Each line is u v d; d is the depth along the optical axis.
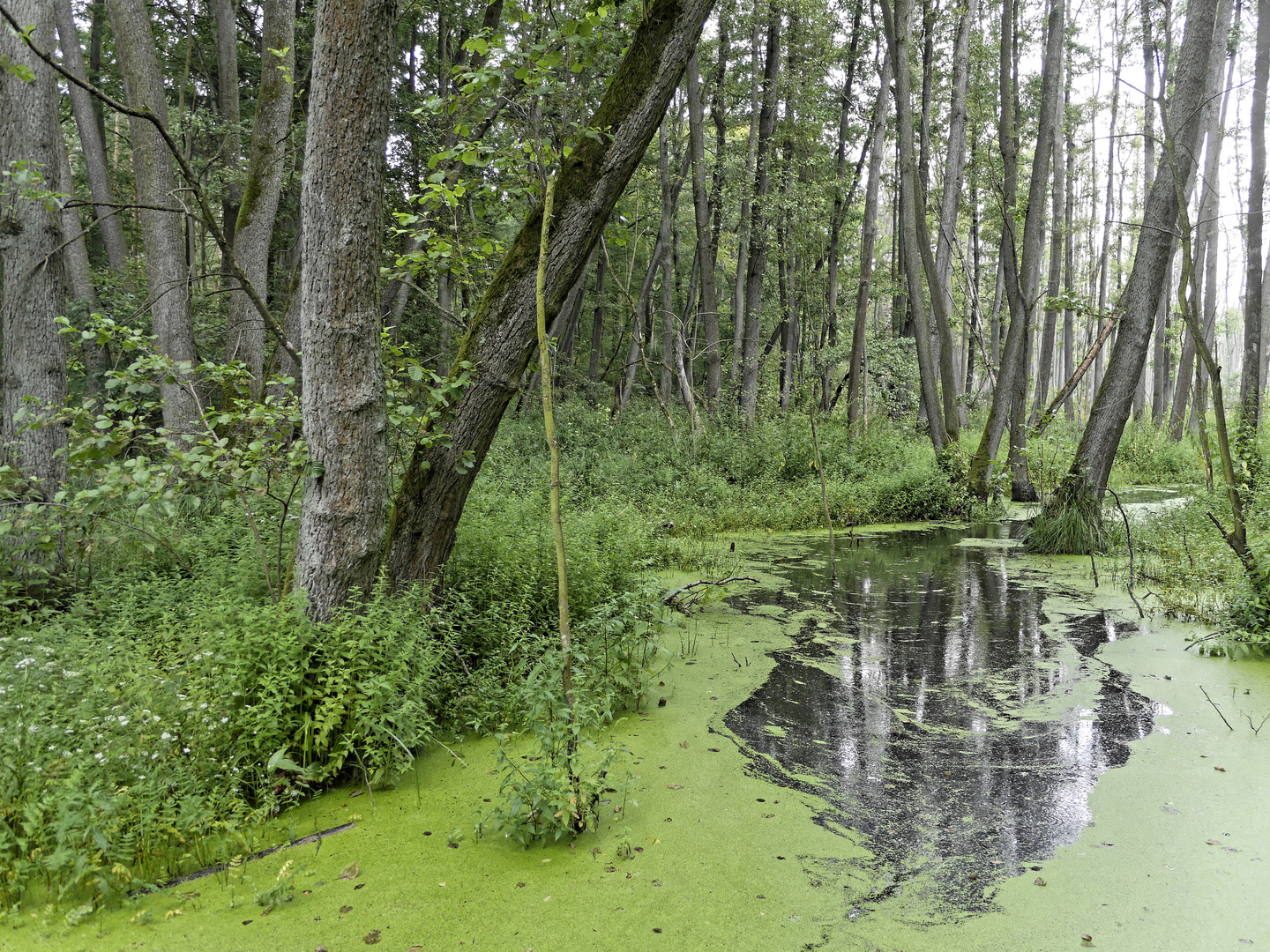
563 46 3.86
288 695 3.30
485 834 3.12
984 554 9.91
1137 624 6.50
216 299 12.51
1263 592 5.66
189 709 3.06
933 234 24.75
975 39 20.64
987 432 13.80
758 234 17.78
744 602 7.34
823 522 12.28
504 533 5.52
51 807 2.58
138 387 4.03
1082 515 9.89
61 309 6.07
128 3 8.16
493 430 4.51
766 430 15.01
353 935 2.46
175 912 2.55
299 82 12.79
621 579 5.80
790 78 18.39
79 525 4.70
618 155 4.28
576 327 20.31
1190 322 6.17
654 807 3.39
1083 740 4.13
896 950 2.42
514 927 2.52
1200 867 2.90
